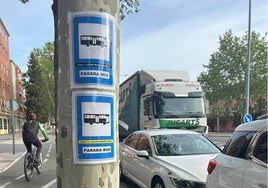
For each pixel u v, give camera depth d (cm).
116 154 281
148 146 833
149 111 1598
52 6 829
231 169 453
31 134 1078
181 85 1611
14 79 8544
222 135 4125
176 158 757
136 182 851
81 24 271
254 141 436
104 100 275
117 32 285
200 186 650
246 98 2550
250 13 2586
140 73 1783
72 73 272
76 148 270
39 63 7569
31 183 1017
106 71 276
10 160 1628
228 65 5656
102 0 275
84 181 268
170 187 675
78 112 271
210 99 5756
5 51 7656
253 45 5512
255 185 405
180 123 1565
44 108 7656
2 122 6906
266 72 5512
